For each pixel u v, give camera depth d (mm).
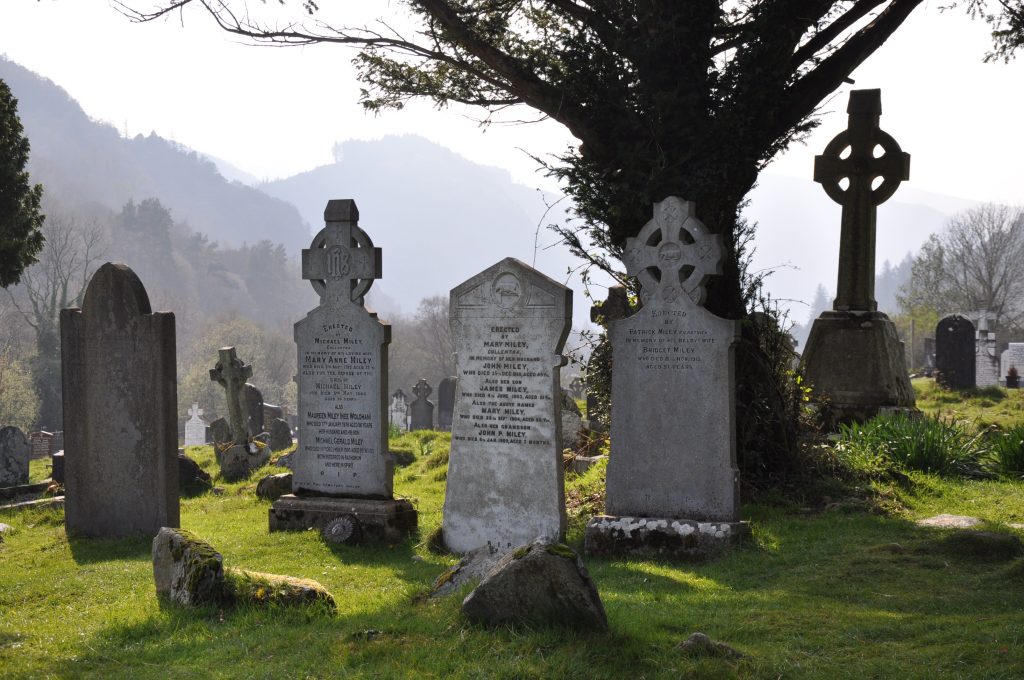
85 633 6609
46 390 62188
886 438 13664
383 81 14086
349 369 11414
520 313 10430
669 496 10281
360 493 11344
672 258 10352
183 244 175125
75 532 11266
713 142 11555
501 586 5797
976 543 8523
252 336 87188
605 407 15250
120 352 11055
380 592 8234
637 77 11812
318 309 11539
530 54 12664
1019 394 24047
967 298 69688
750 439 11969
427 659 5332
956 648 5340
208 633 6363
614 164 11867
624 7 11758
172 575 7328
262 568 9578
